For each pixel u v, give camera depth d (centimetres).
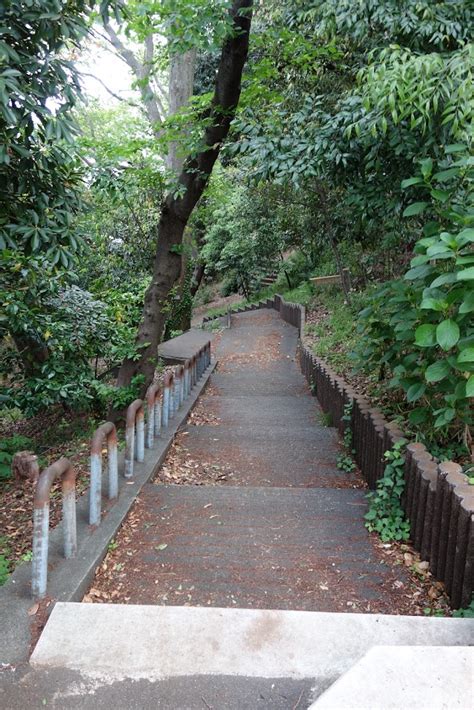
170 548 330
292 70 744
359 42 589
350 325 1013
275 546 334
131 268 972
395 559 318
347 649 213
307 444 588
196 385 881
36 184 409
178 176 695
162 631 224
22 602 252
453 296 291
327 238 1278
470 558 248
